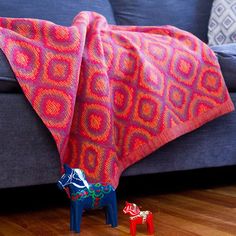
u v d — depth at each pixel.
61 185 1.11
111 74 1.31
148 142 1.32
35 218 1.26
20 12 1.91
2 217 1.29
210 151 1.47
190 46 1.47
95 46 1.30
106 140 1.24
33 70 1.19
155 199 1.47
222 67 1.46
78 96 1.27
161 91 1.34
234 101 1.49
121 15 2.21
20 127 1.19
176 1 2.26
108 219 1.16
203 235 1.05
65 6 2.01
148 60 1.36
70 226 1.13
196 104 1.39
